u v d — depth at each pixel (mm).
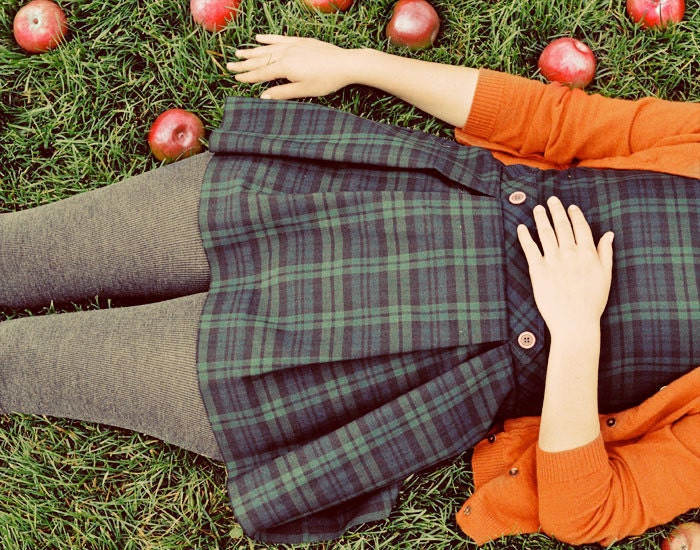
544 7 1929
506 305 1298
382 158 1387
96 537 1781
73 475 1816
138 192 1507
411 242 1312
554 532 1381
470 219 1320
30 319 1560
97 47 1914
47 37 1870
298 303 1314
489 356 1286
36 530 1770
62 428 1825
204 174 1432
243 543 1808
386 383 1314
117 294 1601
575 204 1370
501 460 1461
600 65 1944
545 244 1310
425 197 1325
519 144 1621
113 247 1510
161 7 1911
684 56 1926
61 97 1906
